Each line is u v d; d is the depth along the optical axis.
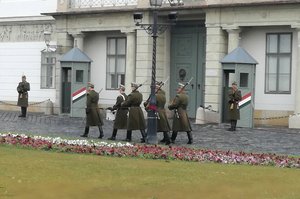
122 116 35.91
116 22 55.75
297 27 46.50
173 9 51.75
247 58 46.69
